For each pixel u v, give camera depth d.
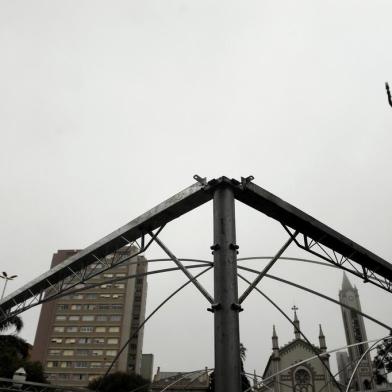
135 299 97.88
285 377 73.81
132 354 90.00
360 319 93.44
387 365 39.31
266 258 14.98
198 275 13.05
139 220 13.21
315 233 13.68
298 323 84.50
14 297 17.81
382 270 16.39
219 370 8.56
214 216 10.56
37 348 81.38
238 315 9.23
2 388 19.08
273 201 11.94
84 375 78.06
